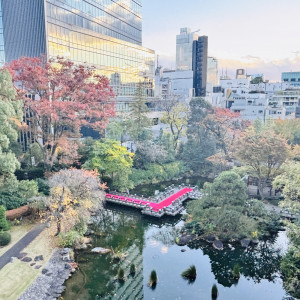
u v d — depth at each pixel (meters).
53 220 32.34
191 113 69.25
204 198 36.16
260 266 30.38
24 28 57.44
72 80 45.66
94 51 70.94
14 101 37.03
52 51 57.47
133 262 30.28
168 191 50.19
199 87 165.50
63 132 50.47
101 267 28.92
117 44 80.12
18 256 28.00
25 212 35.34
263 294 26.00
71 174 33.44
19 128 42.62
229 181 34.78
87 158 49.84
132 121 61.97
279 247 33.81
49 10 56.38
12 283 24.25
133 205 44.12
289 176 30.88
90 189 33.31
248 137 49.06
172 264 30.20
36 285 24.53
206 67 166.00
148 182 57.69
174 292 25.81
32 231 32.94
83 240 33.22
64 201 31.38
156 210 41.97
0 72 34.53
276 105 102.94
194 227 36.06
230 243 34.16
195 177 62.91
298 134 61.84
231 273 29.06
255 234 34.12
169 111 74.12
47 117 45.16
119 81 82.12
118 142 48.59
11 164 31.23
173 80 149.50
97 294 25.05
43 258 28.28
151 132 63.41
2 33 58.97
